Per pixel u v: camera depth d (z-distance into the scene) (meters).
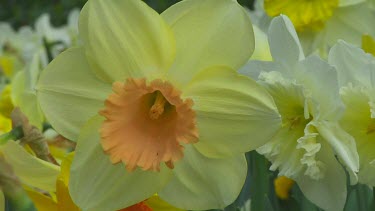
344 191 0.44
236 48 0.42
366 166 0.44
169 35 0.42
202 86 0.42
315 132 0.43
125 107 0.42
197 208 0.43
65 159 0.42
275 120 0.41
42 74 0.42
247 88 0.42
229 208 0.48
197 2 0.42
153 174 0.42
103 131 0.42
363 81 0.44
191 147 0.42
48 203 0.42
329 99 0.43
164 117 0.44
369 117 0.43
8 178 0.36
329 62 0.44
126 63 0.42
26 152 0.41
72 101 0.42
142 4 0.42
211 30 0.42
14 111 0.43
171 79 0.43
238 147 0.42
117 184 0.42
